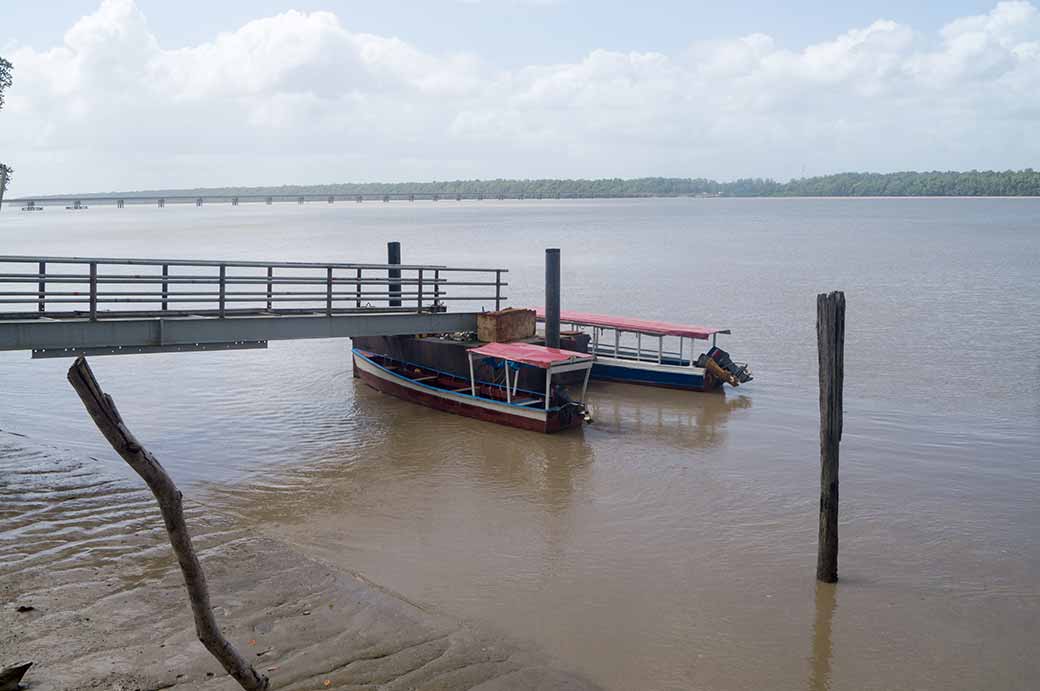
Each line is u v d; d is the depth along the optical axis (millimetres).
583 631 12859
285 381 29406
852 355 33469
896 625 13242
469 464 20516
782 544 16109
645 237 116812
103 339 20531
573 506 17875
